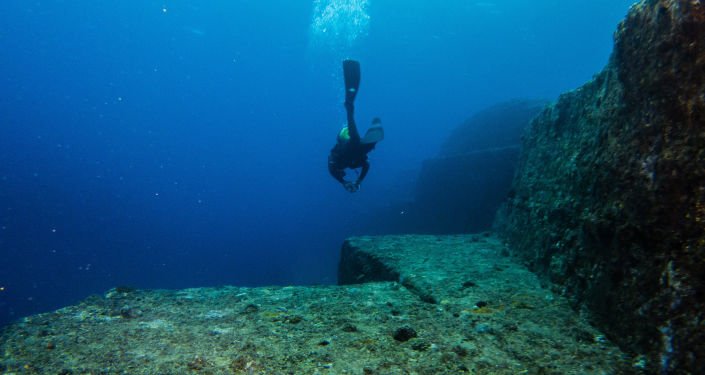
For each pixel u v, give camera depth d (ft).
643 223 7.65
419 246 19.16
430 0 137.69
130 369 7.09
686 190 6.77
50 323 9.46
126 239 142.31
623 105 9.14
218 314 10.36
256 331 9.09
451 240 20.65
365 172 19.06
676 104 7.19
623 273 8.39
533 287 12.32
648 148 7.86
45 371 7.02
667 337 6.76
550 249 12.71
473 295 11.80
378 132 17.38
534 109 40.32
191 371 7.04
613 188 8.99
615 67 10.36
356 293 12.58
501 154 34.50
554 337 8.82
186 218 234.79
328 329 9.25
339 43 180.65
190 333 8.91
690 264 6.51
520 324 9.56
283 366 7.34
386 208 62.03
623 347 8.06
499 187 33.65
